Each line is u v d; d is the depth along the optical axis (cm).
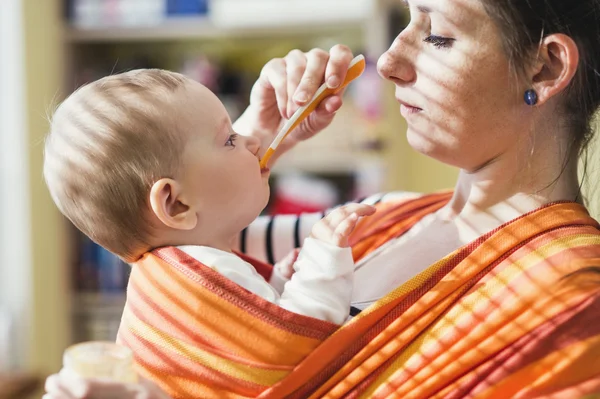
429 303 75
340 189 257
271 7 231
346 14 229
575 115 80
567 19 76
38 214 239
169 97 85
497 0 74
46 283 241
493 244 76
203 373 77
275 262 106
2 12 234
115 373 66
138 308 82
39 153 237
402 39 80
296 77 96
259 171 91
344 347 76
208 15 239
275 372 76
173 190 84
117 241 87
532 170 81
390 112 230
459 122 78
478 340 73
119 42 259
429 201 95
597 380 68
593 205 99
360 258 93
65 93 239
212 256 82
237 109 244
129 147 83
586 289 71
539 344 70
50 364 244
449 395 73
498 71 76
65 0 241
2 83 236
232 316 77
